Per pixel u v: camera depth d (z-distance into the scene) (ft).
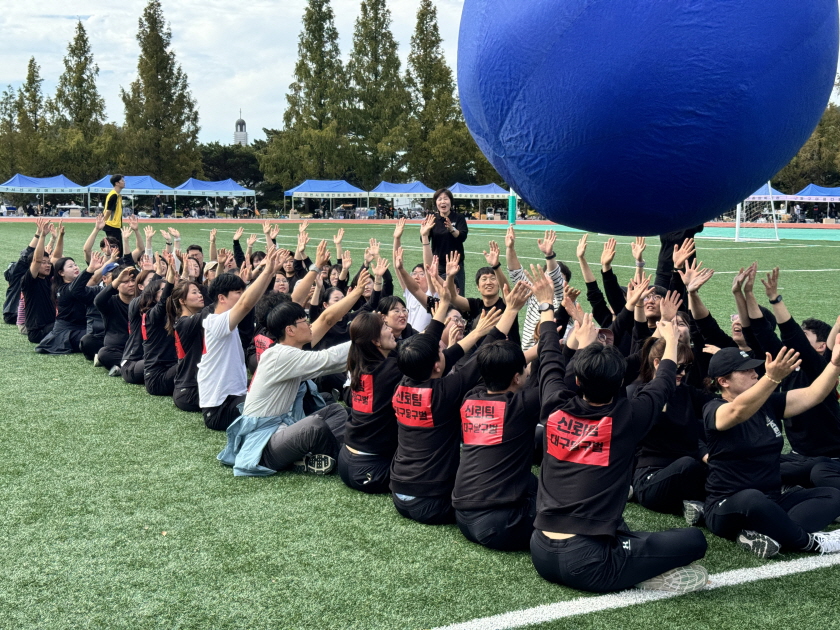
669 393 12.16
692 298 16.21
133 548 13.01
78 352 28.96
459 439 14.10
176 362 22.70
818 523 13.06
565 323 20.67
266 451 16.43
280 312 16.48
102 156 190.08
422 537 13.50
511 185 12.54
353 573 12.16
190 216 190.80
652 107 10.00
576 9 10.06
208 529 13.76
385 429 15.14
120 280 25.12
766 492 13.14
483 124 11.75
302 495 15.37
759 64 9.89
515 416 12.81
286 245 87.66
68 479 16.08
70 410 21.15
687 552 11.44
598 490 11.38
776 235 102.32
